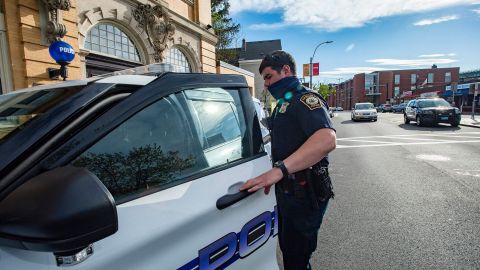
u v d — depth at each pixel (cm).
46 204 70
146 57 900
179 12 1109
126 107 113
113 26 798
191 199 122
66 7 579
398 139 1095
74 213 71
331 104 10512
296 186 172
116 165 108
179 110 138
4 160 87
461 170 598
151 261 101
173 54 1097
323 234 334
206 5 1306
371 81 7462
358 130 1497
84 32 673
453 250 293
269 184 144
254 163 167
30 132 95
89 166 100
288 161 149
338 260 283
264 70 181
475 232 327
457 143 945
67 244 70
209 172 139
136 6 838
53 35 568
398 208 401
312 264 277
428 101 1619
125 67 837
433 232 330
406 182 522
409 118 1744
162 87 129
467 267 265
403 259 281
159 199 113
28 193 72
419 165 653
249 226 149
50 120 98
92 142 101
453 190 471
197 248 118
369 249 300
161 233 105
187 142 137
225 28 2883
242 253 144
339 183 531
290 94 176
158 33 911
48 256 83
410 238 319
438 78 7012
